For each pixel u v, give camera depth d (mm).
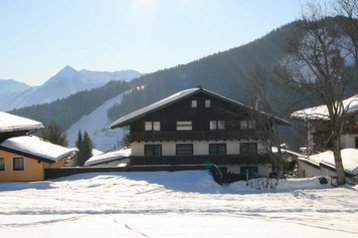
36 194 23109
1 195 22578
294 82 29859
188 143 40000
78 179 30688
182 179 29797
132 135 39219
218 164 39062
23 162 31703
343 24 27250
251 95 35344
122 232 11414
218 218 14336
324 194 23609
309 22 28250
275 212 16031
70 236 10852
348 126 37562
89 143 71438
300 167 42406
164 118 39656
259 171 39812
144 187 26656
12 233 11203
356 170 28938
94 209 16062
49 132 62125
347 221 13898
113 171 32312
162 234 11211
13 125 34406
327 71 28156
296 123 45219
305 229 12211
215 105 39562
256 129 35656
